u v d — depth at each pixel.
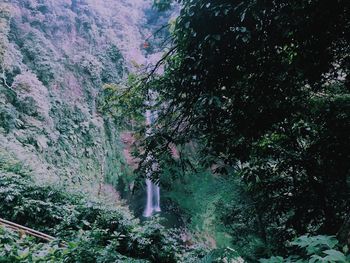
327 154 4.75
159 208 21.80
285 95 3.45
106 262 4.74
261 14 2.69
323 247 1.52
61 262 4.44
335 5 2.68
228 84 3.24
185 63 3.23
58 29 22.41
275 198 5.97
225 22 2.85
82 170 18.80
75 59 21.77
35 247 4.84
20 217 7.34
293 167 5.57
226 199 12.00
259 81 3.27
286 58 3.33
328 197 5.30
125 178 21.75
